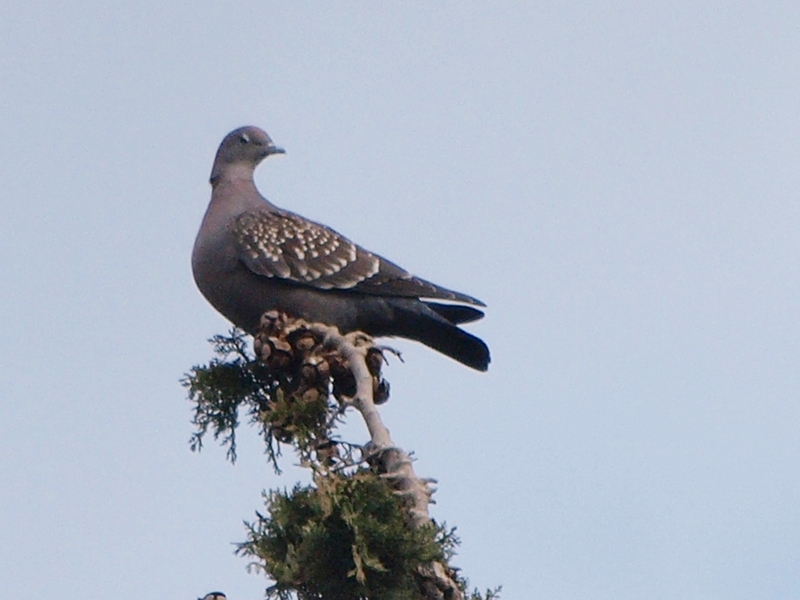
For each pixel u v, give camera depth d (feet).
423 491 28.58
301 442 32.86
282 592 28.40
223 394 37.17
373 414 30.63
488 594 27.94
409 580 27.96
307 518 28.27
